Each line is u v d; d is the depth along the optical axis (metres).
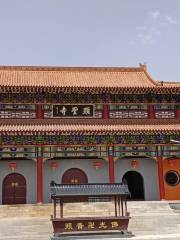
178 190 44.31
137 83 47.16
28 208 36.78
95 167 43.53
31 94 42.91
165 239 28.52
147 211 36.97
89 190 30.84
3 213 36.19
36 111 43.12
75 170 43.62
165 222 32.88
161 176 42.41
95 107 44.12
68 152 41.69
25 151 41.06
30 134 39.34
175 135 42.84
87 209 36.88
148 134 41.75
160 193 42.09
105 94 43.72
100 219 30.08
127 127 41.59
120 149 42.41
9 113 42.62
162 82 46.28
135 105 44.75
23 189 42.50
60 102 43.69
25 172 42.78
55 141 41.31
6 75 47.34
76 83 46.41
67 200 31.14
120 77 49.50
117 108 44.41
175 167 44.75
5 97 42.84
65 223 29.67
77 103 43.94
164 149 42.97
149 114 44.59
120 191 31.06
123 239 28.34
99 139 41.84
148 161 44.66
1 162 42.78
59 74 49.12
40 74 48.69
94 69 50.47
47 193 42.38
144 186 43.97
